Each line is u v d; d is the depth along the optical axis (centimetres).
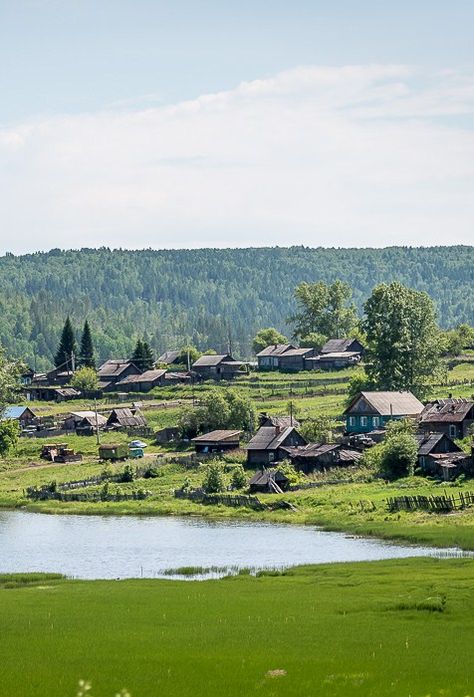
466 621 9056
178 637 8562
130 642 8394
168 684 7112
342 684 7025
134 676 7325
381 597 10150
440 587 10525
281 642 8331
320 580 11438
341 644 8231
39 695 6919
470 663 7600
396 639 8375
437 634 8544
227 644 8281
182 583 11512
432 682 7056
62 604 10138
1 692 6988
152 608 9850
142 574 12862
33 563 13900
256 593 10638
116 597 10512
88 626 9050
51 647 8250
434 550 13975
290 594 10512
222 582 11538
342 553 13988
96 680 7238
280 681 7131
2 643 8425
